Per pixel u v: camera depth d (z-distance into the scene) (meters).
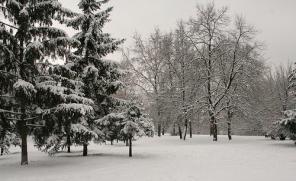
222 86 37.31
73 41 16.66
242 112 36.78
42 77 16.41
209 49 37.19
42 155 21.83
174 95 38.47
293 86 32.22
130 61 42.38
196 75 37.41
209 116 36.34
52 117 15.60
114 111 21.38
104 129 21.02
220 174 13.17
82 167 15.45
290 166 15.15
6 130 16.30
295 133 27.94
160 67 42.25
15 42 15.52
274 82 53.25
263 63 37.56
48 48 16.39
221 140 36.84
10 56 14.96
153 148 27.19
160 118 42.09
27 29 16.08
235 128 56.56
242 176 12.60
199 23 37.03
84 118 18.84
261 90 40.41
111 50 21.25
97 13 20.94
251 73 36.25
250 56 36.28
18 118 16.72
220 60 37.41
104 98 21.20
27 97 15.27
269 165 15.62
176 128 52.38
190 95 37.47
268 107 45.22
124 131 19.66
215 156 20.09
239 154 20.94
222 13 36.78
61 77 16.66
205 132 68.00
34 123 16.88
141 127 20.81
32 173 13.72
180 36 38.56
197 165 16.06
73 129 16.56
